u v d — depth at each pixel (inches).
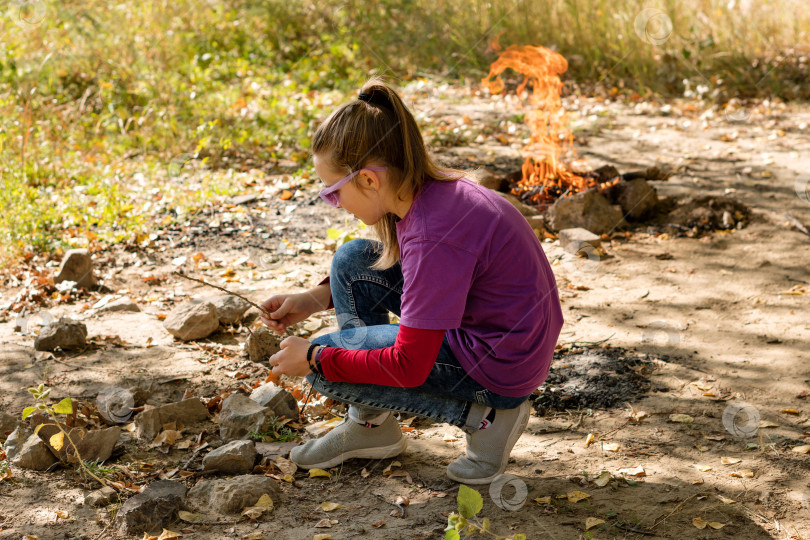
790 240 175.6
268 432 107.9
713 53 320.8
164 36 325.7
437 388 90.6
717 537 86.7
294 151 247.9
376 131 79.8
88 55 301.7
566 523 89.4
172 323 139.1
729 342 134.2
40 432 101.8
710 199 191.8
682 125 271.3
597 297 152.8
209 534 88.3
